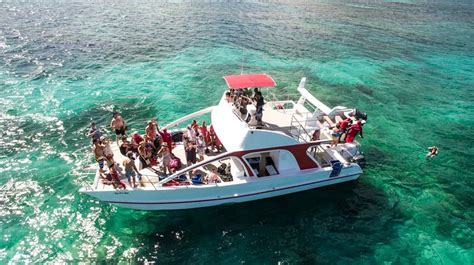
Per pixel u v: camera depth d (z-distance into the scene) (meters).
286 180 17.94
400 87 35.41
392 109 30.44
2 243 15.42
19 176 19.45
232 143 16.83
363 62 41.62
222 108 18.30
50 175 19.67
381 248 16.17
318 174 18.50
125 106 27.78
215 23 52.53
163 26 49.09
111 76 32.94
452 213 18.48
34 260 14.77
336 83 35.16
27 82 30.55
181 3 64.44
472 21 69.44
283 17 59.97
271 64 38.69
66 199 18.06
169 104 28.52
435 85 36.53
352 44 48.16
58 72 32.94
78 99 28.36
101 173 16.73
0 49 37.16
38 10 53.25
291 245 16.09
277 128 17.64
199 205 17.22
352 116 20.50
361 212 18.20
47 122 24.80
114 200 16.22
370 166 22.09
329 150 19.69
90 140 23.05
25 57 35.69
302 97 20.81
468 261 15.63
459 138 26.28
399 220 17.84
